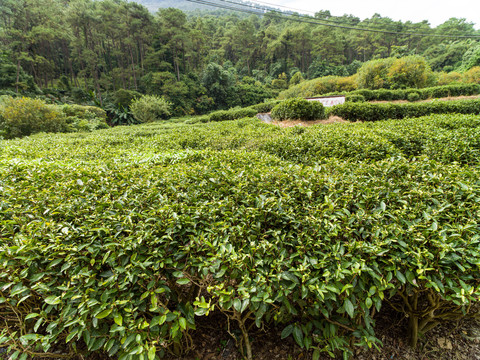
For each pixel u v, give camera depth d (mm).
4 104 15461
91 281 1558
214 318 2252
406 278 1571
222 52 69562
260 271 1568
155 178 2932
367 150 4211
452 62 58875
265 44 74375
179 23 48469
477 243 1634
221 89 49875
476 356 1949
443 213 1924
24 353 1650
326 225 1771
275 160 3785
